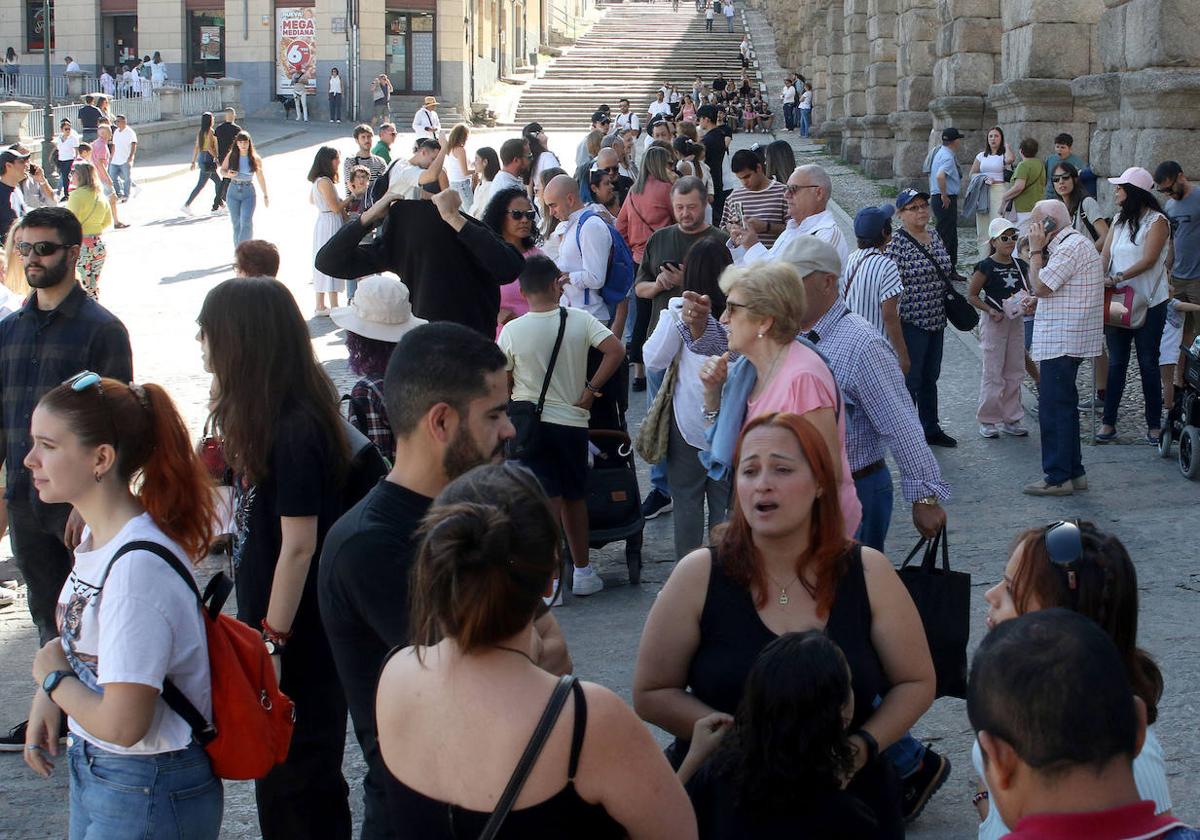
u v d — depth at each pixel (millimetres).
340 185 24500
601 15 70250
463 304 6773
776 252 7844
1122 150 12375
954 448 9781
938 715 5527
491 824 2398
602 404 7227
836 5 34156
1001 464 9336
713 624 3369
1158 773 2801
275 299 3770
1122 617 2852
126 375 5230
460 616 2387
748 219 8844
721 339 6211
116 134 26422
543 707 2428
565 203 9773
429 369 3146
